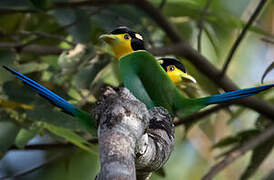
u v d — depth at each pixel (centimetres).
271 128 930
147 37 1029
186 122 1005
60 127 729
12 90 765
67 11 995
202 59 1005
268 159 1166
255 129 1015
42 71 880
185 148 1335
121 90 375
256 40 1305
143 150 379
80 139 740
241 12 1228
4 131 725
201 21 1039
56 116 698
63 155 996
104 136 336
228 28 1184
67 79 863
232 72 1317
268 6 1286
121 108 353
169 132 451
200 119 1026
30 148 945
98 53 844
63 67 836
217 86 1024
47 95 462
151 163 398
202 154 1368
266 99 1081
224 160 874
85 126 451
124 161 313
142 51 542
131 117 351
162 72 523
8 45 925
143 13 1104
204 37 1209
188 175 1316
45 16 1190
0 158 813
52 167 1229
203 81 969
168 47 995
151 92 516
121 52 589
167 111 487
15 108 745
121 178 296
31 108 721
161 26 1103
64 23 980
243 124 1290
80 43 875
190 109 507
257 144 910
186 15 1182
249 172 979
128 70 528
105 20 1002
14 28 1194
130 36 590
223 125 1289
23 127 731
